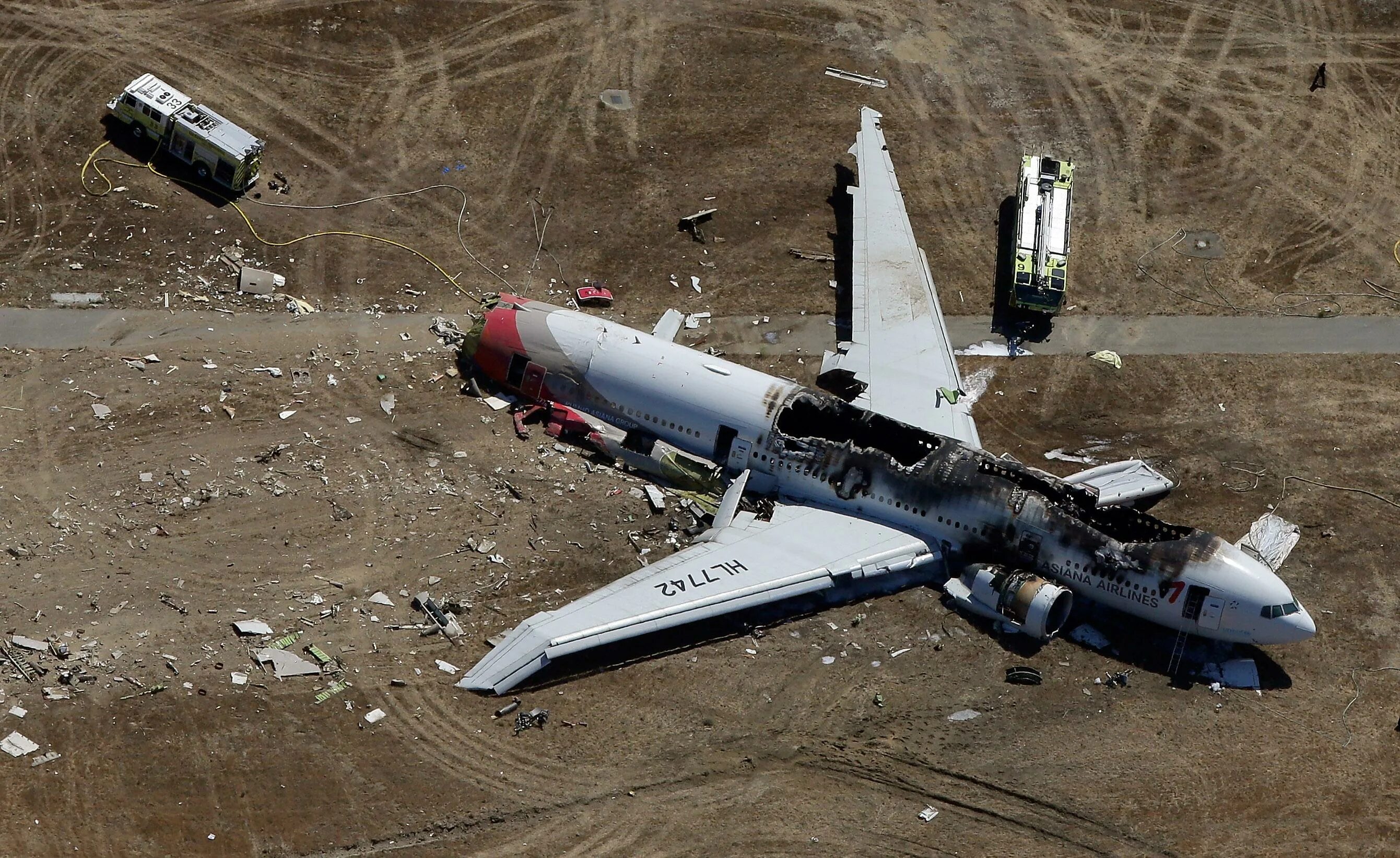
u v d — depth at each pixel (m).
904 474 152.25
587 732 133.25
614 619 136.62
